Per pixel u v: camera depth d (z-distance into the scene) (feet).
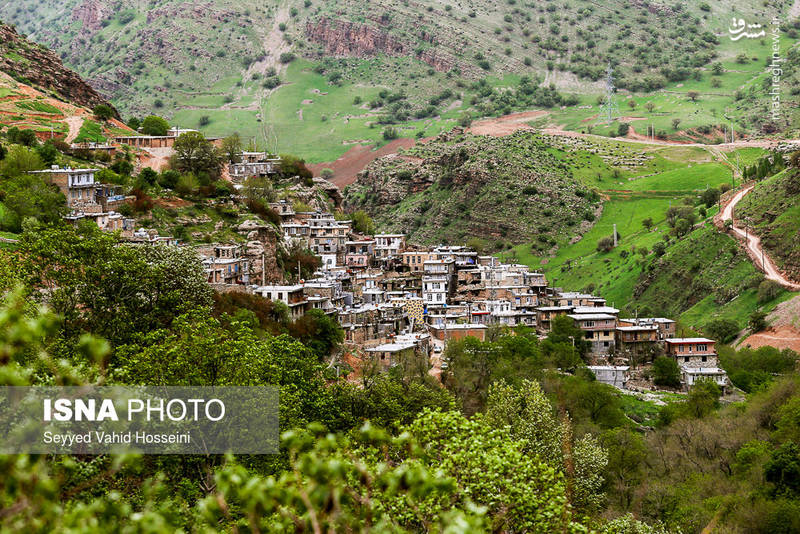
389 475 97.04
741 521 290.56
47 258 265.13
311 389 276.41
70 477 135.95
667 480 339.57
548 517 151.74
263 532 99.55
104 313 264.31
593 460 309.63
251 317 395.75
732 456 362.74
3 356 72.79
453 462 145.38
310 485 88.38
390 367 435.12
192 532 128.16
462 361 460.14
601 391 438.81
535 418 329.72
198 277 337.72
